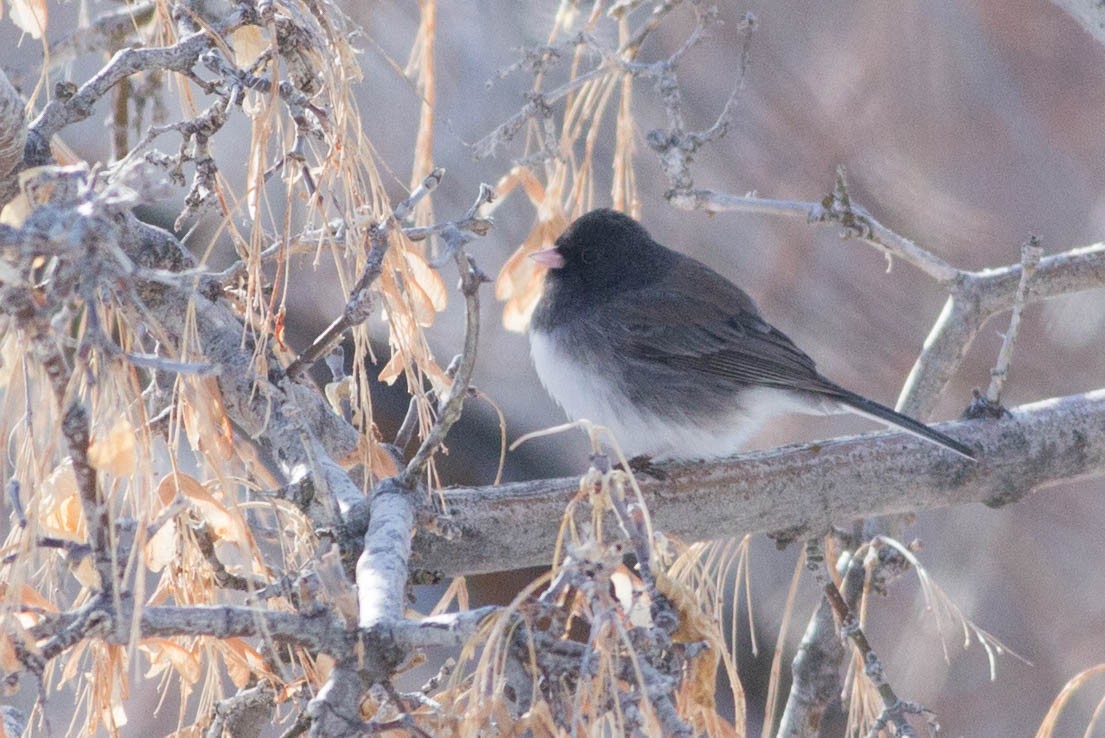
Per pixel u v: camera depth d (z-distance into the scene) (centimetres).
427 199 532
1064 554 1139
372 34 924
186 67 425
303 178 432
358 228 420
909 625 1105
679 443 757
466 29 1060
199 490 385
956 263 1102
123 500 373
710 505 588
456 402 420
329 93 418
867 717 520
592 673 315
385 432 978
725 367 757
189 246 923
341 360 516
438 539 523
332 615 342
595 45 585
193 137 444
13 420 365
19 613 343
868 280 1105
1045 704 1095
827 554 620
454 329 1066
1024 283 628
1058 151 1128
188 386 367
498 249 1062
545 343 771
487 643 324
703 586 436
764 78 1101
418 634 340
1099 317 1126
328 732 328
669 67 623
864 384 1101
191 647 408
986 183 1126
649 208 1108
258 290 416
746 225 1112
